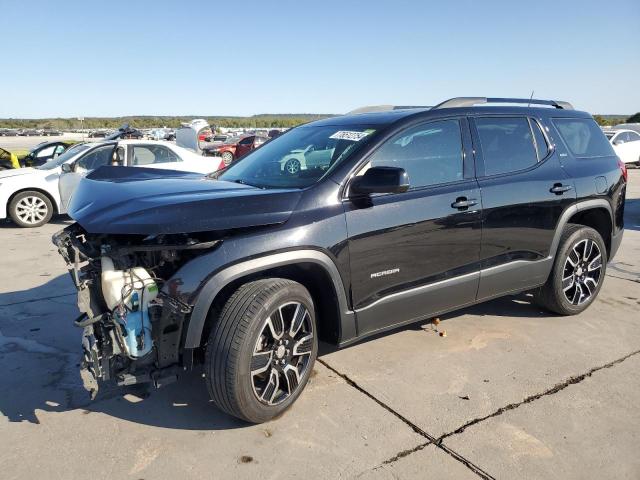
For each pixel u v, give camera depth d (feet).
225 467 8.56
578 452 8.95
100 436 9.41
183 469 8.51
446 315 15.28
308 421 9.85
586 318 15.07
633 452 8.96
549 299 14.67
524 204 13.00
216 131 177.47
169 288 8.72
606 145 15.85
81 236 10.27
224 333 8.95
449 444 9.14
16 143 144.46
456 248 11.90
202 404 10.54
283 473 8.41
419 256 11.30
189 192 9.84
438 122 12.03
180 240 8.93
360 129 11.71
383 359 12.40
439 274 11.76
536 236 13.50
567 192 13.94
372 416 10.01
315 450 8.99
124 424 9.80
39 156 51.16
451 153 12.10
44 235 28.19
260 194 9.66
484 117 12.94
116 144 31.07
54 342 13.58
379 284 10.82
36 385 11.32
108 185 10.55
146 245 8.80
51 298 17.03
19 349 13.14
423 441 9.23
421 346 13.12
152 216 8.63
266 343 9.57
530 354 12.71
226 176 12.92
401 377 11.54
